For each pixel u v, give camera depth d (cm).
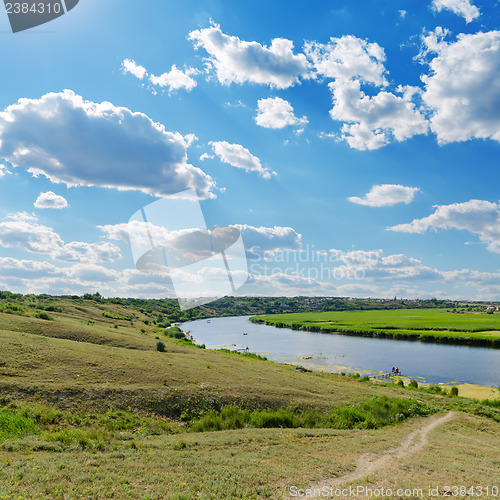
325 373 5381
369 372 6034
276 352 8338
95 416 2273
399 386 4784
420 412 3219
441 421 2970
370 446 1922
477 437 2511
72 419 2136
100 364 3284
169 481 1171
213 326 16862
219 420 2458
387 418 2958
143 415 2480
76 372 2958
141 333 8075
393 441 2106
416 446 2039
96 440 1678
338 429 2502
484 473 1536
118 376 3075
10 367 2753
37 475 1110
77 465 1234
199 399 2850
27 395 2333
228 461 1436
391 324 13888
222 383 3347
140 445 1644
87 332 5072
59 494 991
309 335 12388
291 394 3272
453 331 11600
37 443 1498
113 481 1127
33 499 946
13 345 3275
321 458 1609
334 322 16338
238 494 1109
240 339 11125
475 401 3922
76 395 2484
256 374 4094
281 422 2544
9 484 1026
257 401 2988
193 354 5216
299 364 6794
